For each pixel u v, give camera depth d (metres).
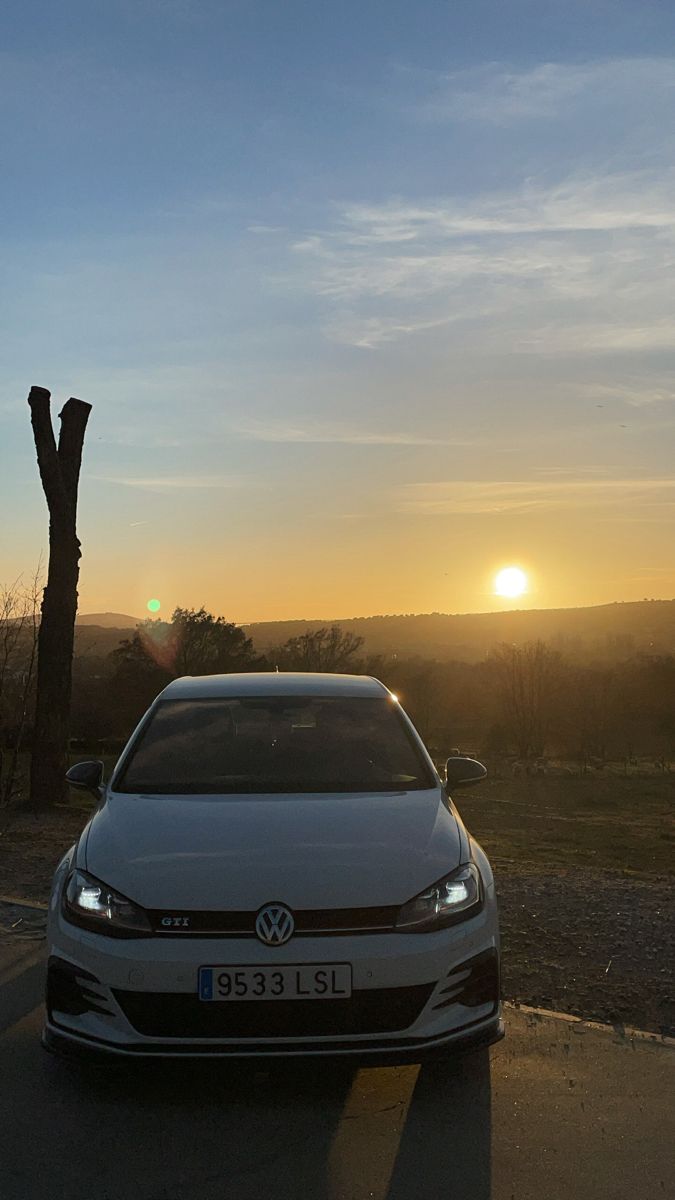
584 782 54.16
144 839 4.05
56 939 3.83
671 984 5.02
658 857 25.42
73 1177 3.25
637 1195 3.13
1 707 16.56
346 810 4.30
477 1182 3.20
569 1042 4.30
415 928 3.64
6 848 8.88
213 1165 3.32
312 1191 3.16
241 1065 3.53
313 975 3.52
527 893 6.85
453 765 5.21
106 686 59.09
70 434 12.85
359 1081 3.93
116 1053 3.54
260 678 5.92
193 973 3.52
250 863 3.79
